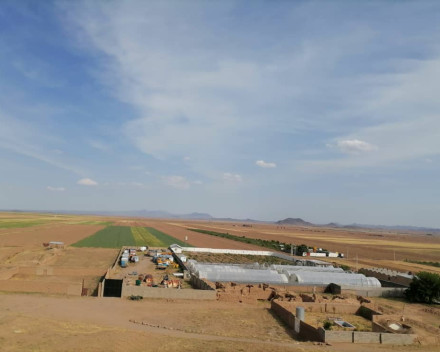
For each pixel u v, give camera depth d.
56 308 38.84
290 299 47.81
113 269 63.19
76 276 59.19
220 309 43.31
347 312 44.53
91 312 38.41
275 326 37.91
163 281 56.25
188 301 46.41
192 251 102.75
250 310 43.66
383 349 31.36
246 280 59.72
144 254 91.25
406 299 55.97
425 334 35.22
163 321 37.09
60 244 94.88
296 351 28.55
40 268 59.12
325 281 61.06
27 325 30.45
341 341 32.88
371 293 57.31
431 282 53.47
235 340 31.22
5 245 92.56
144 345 28.12
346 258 114.75
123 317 37.53
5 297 41.97
